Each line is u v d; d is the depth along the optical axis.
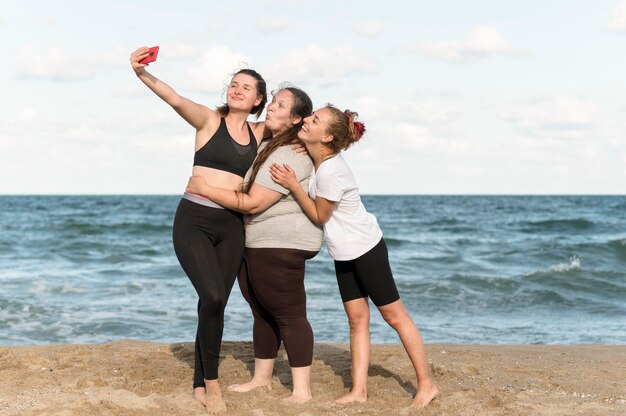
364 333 4.32
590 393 4.77
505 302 11.59
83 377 4.79
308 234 4.10
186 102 3.93
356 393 4.27
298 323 4.22
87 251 19.72
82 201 89.31
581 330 9.21
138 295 11.61
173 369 5.12
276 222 4.07
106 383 4.67
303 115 4.16
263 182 4.00
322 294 11.55
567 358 6.32
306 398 4.24
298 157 4.08
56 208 58.00
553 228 31.14
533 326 9.51
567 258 17.95
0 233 25.25
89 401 4.02
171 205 69.19
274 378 4.90
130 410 3.89
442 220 39.78
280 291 4.14
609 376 5.49
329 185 3.93
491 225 33.94
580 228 31.28
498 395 4.55
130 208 58.88
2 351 5.72
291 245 4.07
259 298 4.20
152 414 3.86
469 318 10.15
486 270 16.42
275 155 4.05
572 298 12.00
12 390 4.45
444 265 17.19
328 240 4.12
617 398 4.61
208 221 3.98
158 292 11.96
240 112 4.16
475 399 4.44
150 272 15.21
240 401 4.11
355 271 4.23
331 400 4.29
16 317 9.38
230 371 5.18
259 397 4.22
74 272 15.08
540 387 4.96
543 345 7.21
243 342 6.59
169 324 9.09
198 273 3.91
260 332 4.48
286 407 4.07
